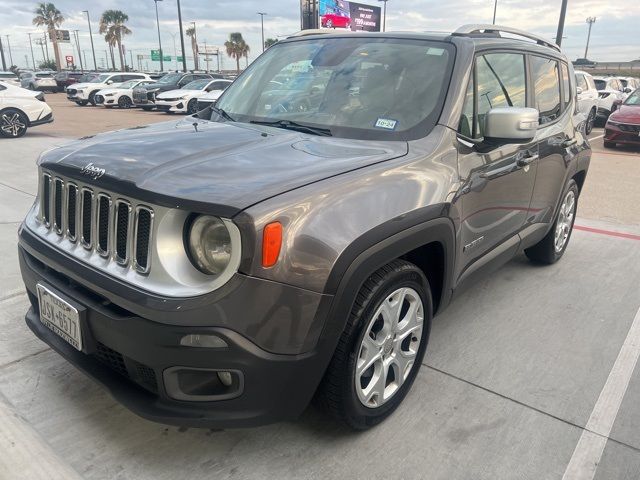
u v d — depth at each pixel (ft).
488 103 10.53
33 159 31.91
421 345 8.98
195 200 6.27
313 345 6.75
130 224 6.84
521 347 11.07
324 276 6.58
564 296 13.67
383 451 7.97
